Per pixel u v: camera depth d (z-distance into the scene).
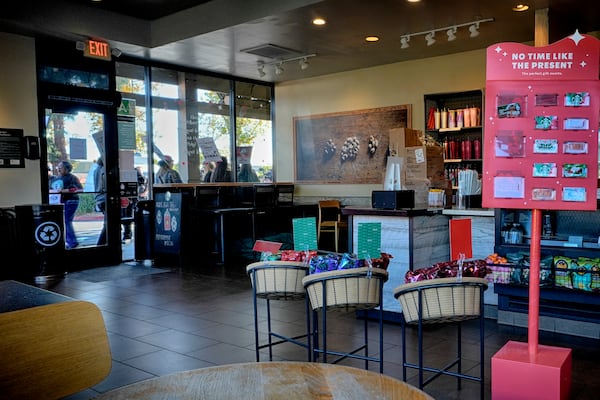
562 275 4.11
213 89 9.30
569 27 6.65
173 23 7.16
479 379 2.87
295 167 10.12
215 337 4.26
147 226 8.07
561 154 2.77
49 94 7.07
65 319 1.59
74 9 6.66
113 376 3.45
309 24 6.46
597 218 4.26
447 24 6.55
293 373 1.48
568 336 4.14
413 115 8.57
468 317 2.71
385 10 5.96
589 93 2.73
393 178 4.63
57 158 7.24
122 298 5.64
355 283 2.82
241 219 8.35
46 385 1.53
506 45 2.82
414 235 4.38
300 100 9.98
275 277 3.17
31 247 6.61
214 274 7.01
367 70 9.05
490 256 4.48
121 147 7.93
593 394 3.06
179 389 1.38
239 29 6.62
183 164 8.81
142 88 8.25
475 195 5.12
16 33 6.71
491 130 2.87
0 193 6.68
